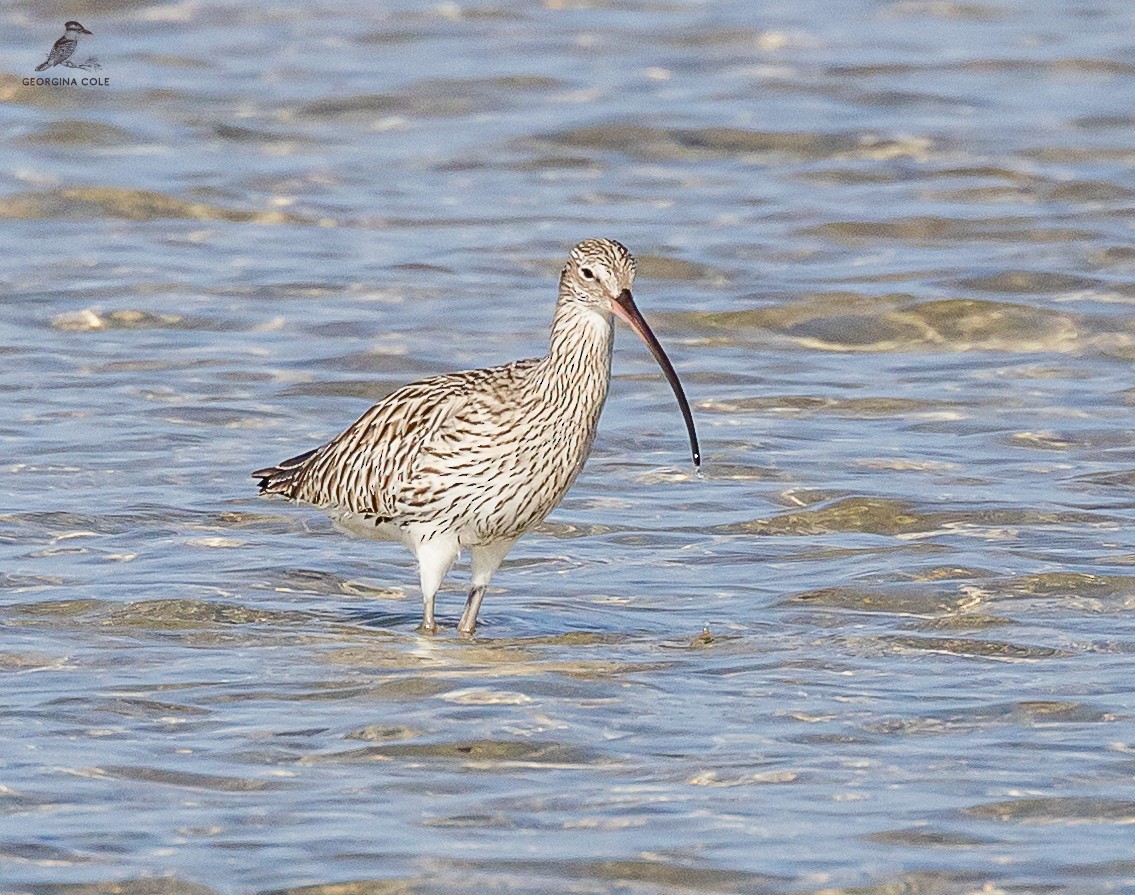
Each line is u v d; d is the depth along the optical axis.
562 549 15.27
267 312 21.72
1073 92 31.08
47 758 10.68
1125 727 11.20
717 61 32.53
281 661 12.56
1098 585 14.08
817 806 10.04
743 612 13.74
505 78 31.34
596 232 24.84
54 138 28.16
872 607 13.75
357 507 13.93
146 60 32.09
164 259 23.58
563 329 13.34
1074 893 9.05
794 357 20.64
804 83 31.30
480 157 28.06
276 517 15.88
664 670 12.38
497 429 13.29
